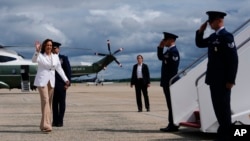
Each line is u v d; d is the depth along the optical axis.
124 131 8.94
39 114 13.55
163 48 8.74
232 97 7.42
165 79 8.67
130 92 39.28
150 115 13.10
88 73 35.06
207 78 6.58
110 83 115.81
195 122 8.32
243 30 8.09
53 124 9.95
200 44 6.80
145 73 14.72
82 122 10.91
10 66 28.38
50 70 8.65
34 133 8.66
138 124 10.35
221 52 6.38
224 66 6.36
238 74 7.45
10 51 29.36
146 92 14.80
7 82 28.53
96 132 8.77
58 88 9.73
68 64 9.87
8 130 9.21
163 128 9.16
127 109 15.95
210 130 7.46
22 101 21.53
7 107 16.92
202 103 7.45
